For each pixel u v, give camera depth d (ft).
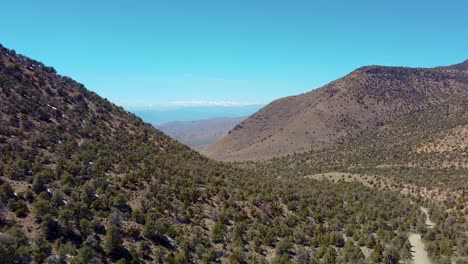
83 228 133.39
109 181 182.80
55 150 194.49
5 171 153.69
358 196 309.42
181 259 139.54
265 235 187.21
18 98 231.30
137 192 183.32
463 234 221.25
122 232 145.38
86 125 252.42
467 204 272.92
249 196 231.91
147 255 139.54
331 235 205.46
